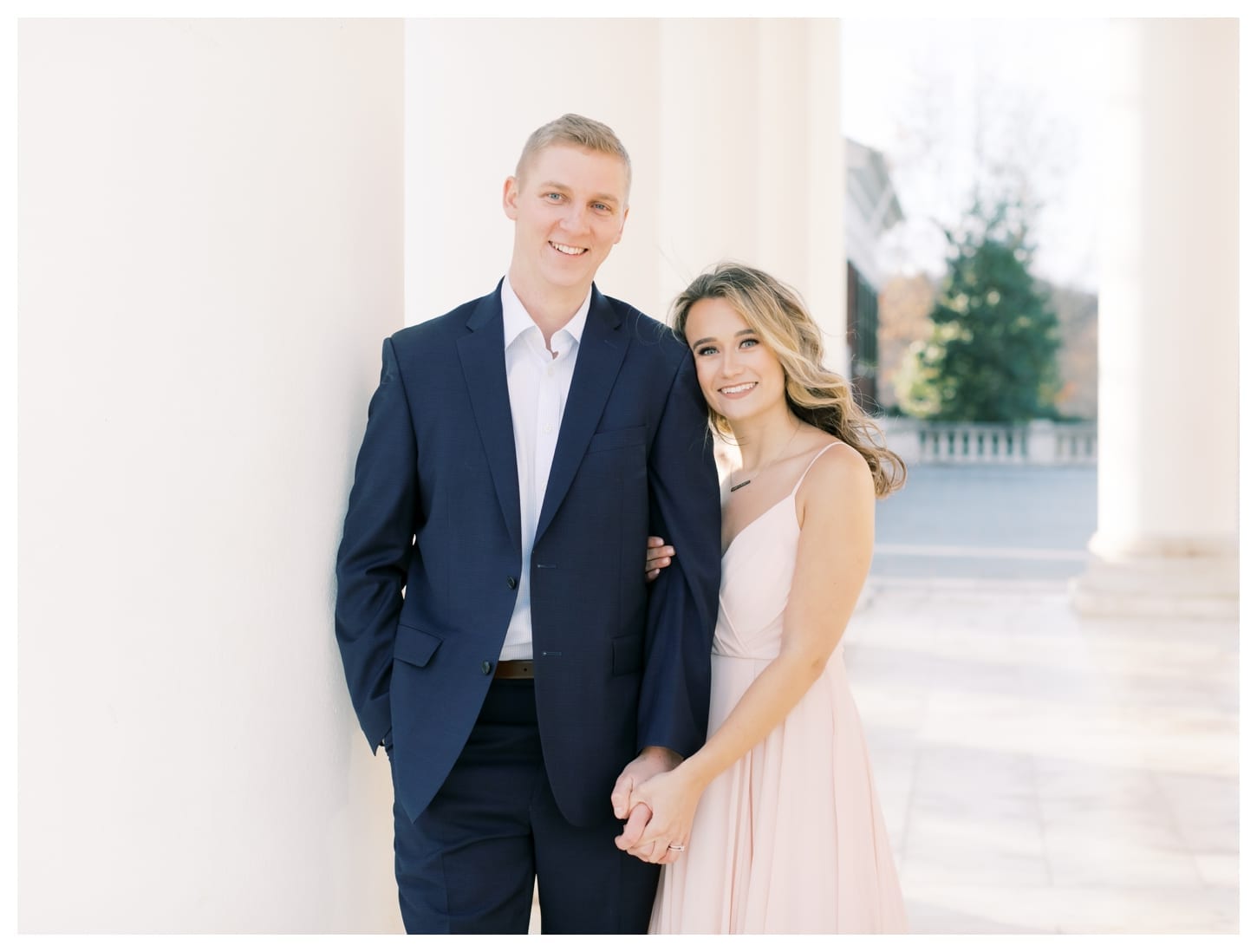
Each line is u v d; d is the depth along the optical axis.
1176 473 9.43
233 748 1.96
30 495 1.53
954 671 7.59
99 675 1.64
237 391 1.96
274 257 2.07
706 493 2.36
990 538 15.02
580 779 2.23
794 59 7.45
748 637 2.38
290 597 2.15
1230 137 9.26
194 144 1.83
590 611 2.24
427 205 4.57
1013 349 36.88
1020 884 4.22
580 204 2.19
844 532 2.32
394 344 2.32
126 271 1.68
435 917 2.25
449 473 2.24
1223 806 5.01
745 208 6.61
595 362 2.28
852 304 25.98
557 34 4.68
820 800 2.37
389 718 2.26
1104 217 9.58
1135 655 7.97
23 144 1.52
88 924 1.62
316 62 2.23
